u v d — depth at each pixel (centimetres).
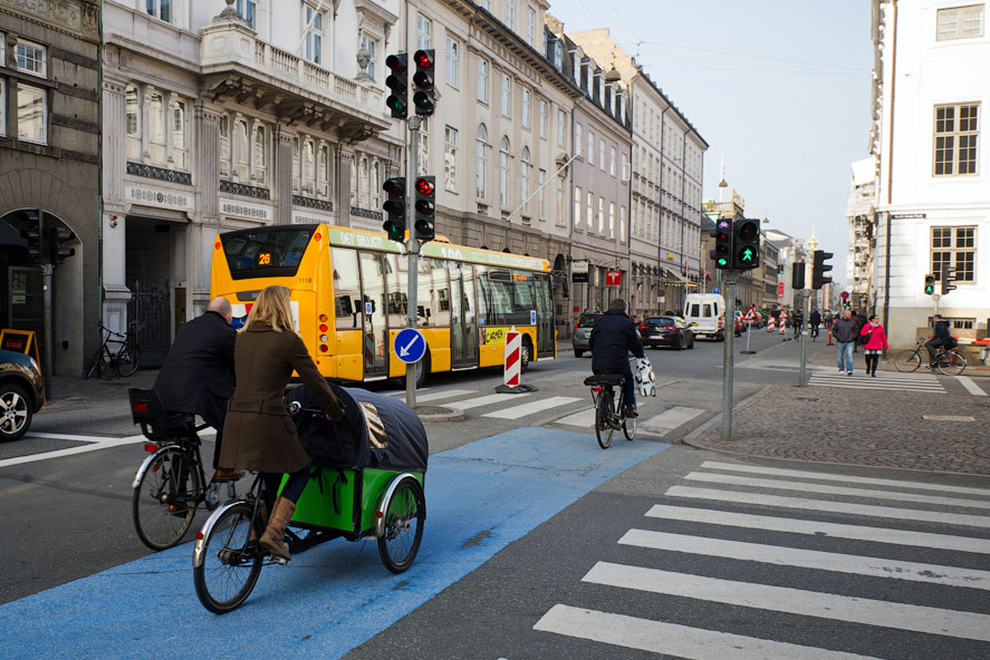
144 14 1853
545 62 3975
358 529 463
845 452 977
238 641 384
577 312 4600
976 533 606
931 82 2745
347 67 2569
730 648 385
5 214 1577
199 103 2009
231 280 1385
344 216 2578
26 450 873
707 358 2844
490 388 1627
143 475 517
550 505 673
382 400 512
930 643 395
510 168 3800
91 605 430
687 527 607
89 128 1738
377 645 381
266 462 416
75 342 1739
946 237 2744
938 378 2120
